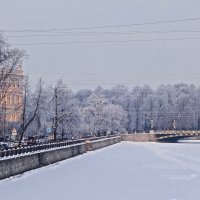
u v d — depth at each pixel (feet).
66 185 174.81
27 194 150.71
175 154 398.83
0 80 321.73
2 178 184.34
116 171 234.79
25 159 216.33
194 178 200.95
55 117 419.74
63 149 311.68
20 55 324.19
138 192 155.33
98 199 140.36
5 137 374.02
